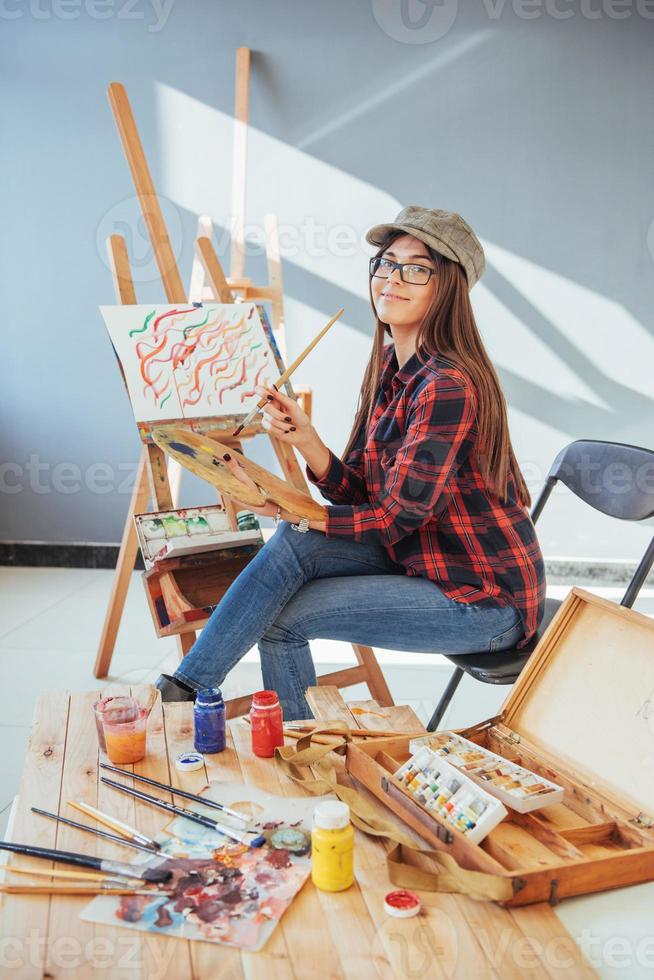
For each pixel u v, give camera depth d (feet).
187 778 4.71
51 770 4.77
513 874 3.61
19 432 13.39
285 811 4.36
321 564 6.55
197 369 8.07
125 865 3.83
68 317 13.07
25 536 13.64
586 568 13.19
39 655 10.13
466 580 6.37
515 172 12.55
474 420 6.32
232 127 12.57
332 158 12.60
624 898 3.79
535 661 5.25
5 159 12.75
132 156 8.57
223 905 3.60
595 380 12.95
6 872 3.83
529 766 4.86
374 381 7.15
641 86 12.28
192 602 8.12
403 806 4.36
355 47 12.35
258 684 9.07
